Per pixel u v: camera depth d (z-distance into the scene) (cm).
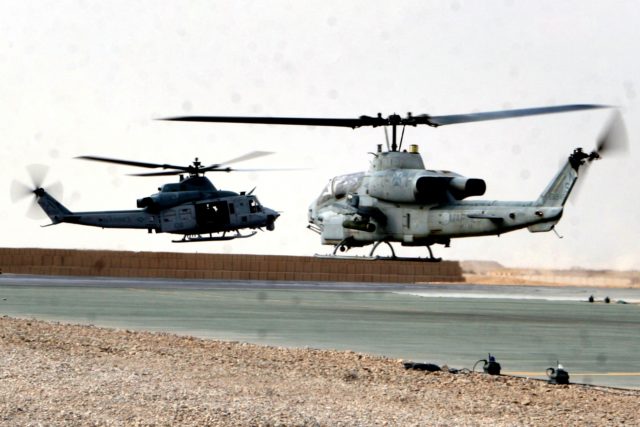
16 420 1647
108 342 2875
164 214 11956
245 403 1895
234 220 11981
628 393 2303
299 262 12144
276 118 6831
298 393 2086
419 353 3158
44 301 5409
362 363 2659
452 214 7844
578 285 11631
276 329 3959
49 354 2491
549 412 1992
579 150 7281
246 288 8375
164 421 1692
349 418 1811
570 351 3375
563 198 7394
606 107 6769
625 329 4525
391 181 8100
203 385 2109
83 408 1764
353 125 7275
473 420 1869
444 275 12181
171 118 6444
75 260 12119
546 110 6681
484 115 6969
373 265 12125
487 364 2605
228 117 6556
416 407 1992
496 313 5622
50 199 12550
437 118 7244
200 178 12188
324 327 4134
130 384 2048
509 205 7606
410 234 8044
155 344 2903
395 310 5631
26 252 12181
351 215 8362
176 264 12038
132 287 7812
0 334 2872
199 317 4516
